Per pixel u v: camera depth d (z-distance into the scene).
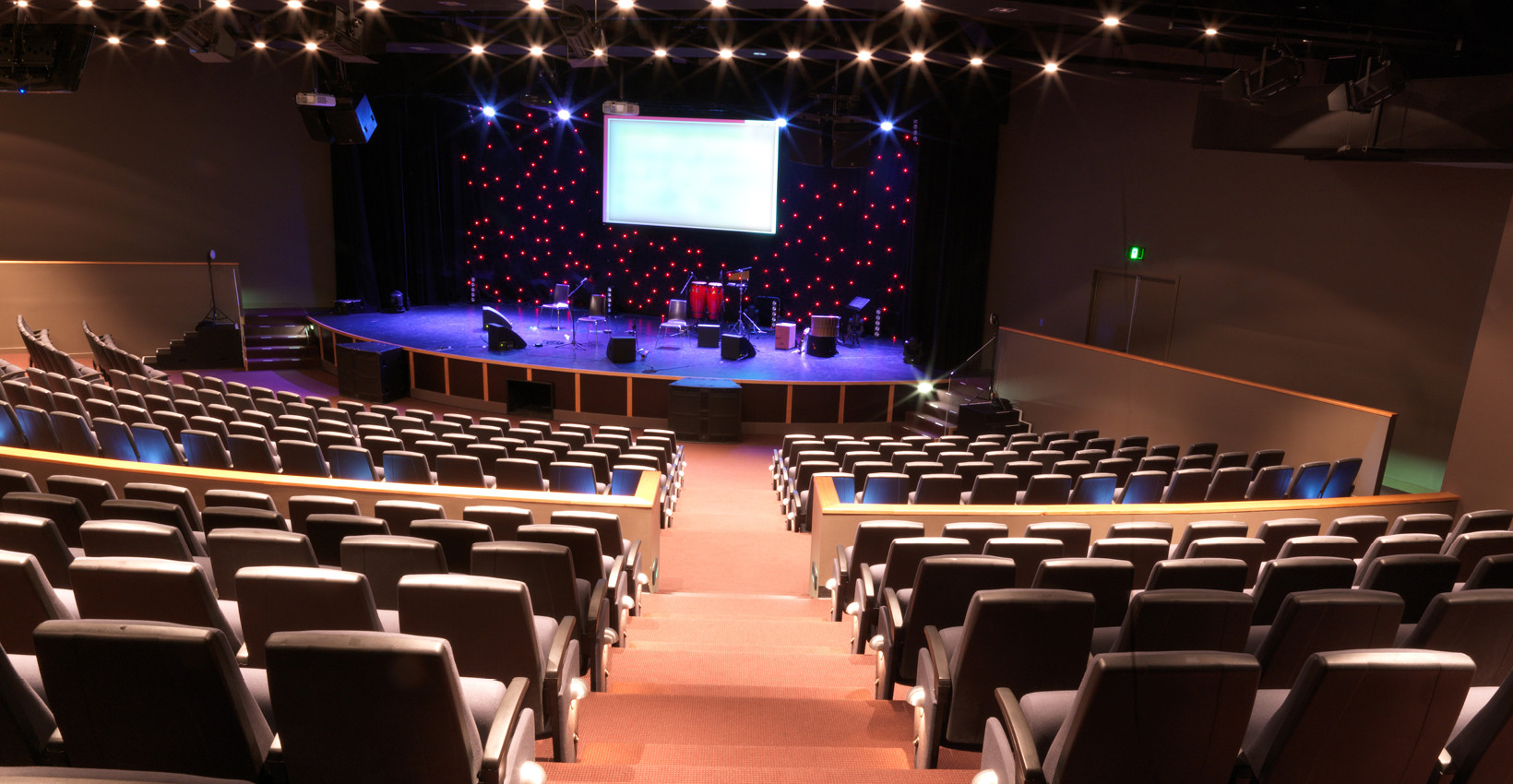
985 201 17.03
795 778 2.86
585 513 5.30
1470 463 7.80
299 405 10.27
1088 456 9.61
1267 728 2.41
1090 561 3.77
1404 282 10.50
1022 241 16.55
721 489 11.39
